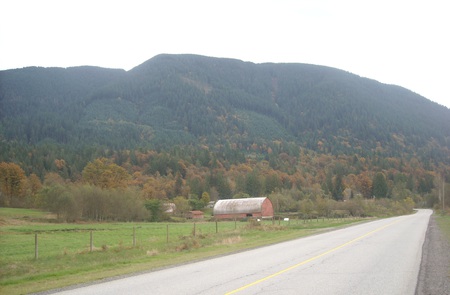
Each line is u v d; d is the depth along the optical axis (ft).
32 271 62.18
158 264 63.21
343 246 84.17
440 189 411.75
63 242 128.67
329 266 55.98
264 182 495.82
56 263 70.44
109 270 58.80
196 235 117.70
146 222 271.69
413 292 38.81
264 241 102.47
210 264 61.16
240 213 313.12
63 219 248.52
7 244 122.62
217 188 489.67
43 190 273.95
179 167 592.60
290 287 41.42
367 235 113.60
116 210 268.82
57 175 473.26
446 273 49.16
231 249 83.76
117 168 401.29
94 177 392.88
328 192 501.15
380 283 43.39
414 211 404.77
